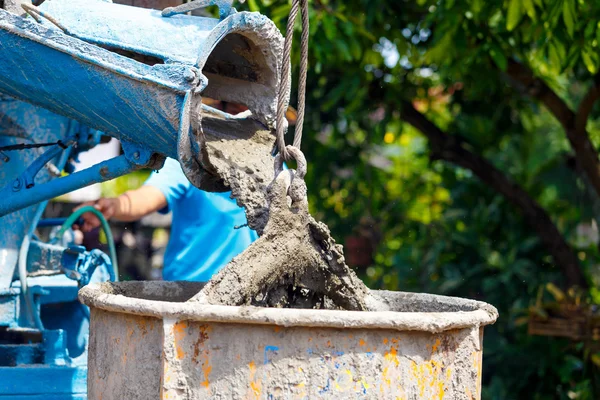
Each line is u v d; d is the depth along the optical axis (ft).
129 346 9.24
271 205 10.16
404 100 28.63
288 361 8.53
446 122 33.47
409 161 39.22
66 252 14.24
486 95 28.89
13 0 11.94
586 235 34.55
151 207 16.98
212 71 12.45
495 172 28.17
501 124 30.89
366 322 8.54
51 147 13.52
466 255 30.86
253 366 8.54
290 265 10.23
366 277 35.73
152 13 11.30
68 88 11.07
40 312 16.24
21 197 12.32
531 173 34.81
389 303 12.02
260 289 9.96
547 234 27.66
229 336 8.57
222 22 10.52
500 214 30.19
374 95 28.37
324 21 21.67
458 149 28.43
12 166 14.40
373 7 24.18
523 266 28.86
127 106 10.71
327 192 32.76
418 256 33.27
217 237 17.10
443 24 21.70
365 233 36.86
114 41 10.73
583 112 24.70
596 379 25.29
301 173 10.34
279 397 8.52
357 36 24.59
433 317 8.87
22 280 14.42
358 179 32.14
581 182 31.60
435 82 29.09
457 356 9.36
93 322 10.22
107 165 11.66
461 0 21.35
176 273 17.12
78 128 15.01
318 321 8.44
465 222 31.42
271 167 11.24
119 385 9.35
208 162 10.51
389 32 25.58
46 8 11.23
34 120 14.49
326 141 33.94
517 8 19.13
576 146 25.35
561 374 25.73
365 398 8.62
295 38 22.17
